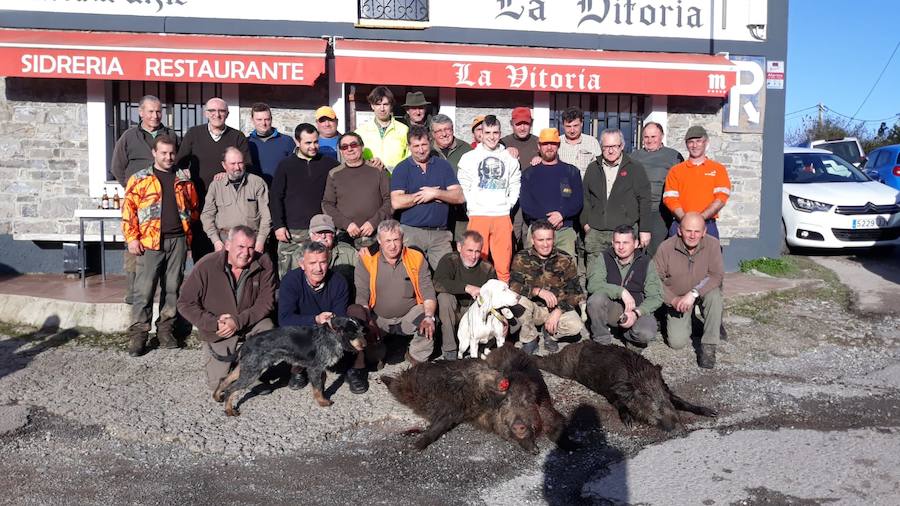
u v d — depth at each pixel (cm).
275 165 795
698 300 677
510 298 583
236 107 969
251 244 590
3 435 500
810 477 440
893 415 543
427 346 629
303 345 541
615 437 510
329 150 790
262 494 424
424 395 525
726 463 461
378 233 621
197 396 577
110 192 947
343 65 884
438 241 702
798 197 1130
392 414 541
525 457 477
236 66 865
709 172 770
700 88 959
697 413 545
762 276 993
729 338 738
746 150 1064
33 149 938
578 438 508
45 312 767
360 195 694
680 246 664
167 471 454
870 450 478
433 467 462
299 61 877
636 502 412
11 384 601
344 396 577
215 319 579
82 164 945
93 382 607
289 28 961
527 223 773
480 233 697
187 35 941
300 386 591
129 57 850
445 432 513
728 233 1066
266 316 614
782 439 499
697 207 768
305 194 705
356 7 970
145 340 684
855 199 1098
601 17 1017
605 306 661
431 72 901
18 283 873
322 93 978
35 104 933
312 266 573
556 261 666
